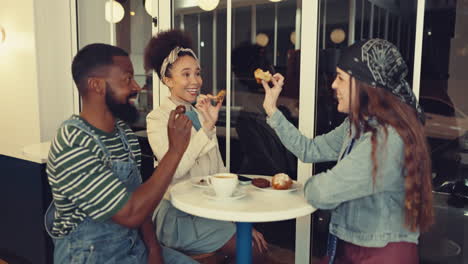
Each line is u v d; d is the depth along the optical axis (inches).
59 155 48.4
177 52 77.0
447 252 73.7
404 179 51.1
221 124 97.7
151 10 108.4
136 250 56.6
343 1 79.3
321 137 67.2
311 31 82.4
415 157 49.1
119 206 48.0
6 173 112.0
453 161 71.3
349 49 52.5
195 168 76.2
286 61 87.2
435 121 71.7
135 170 57.1
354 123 52.5
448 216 72.8
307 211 55.4
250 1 90.6
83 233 50.9
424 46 71.4
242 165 95.9
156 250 61.7
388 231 51.7
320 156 66.3
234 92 95.1
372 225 52.2
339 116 82.6
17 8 122.3
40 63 121.0
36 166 100.0
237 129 95.7
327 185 51.6
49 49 122.9
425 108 72.3
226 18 94.3
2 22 128.7
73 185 47.9
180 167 69.7
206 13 97.6
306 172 86.7
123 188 49.1
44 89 122.5
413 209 49.6
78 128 49.8
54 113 125.6
